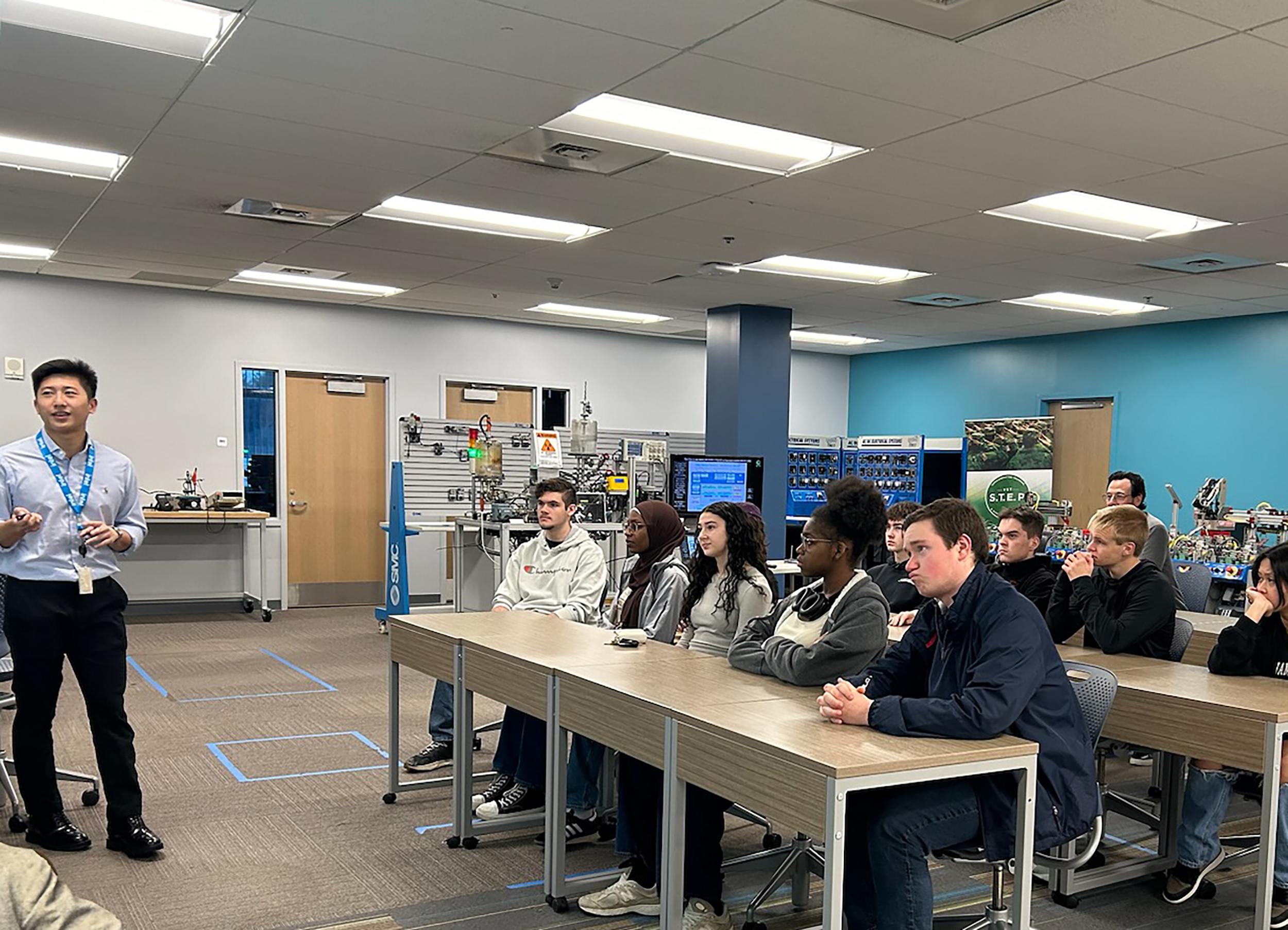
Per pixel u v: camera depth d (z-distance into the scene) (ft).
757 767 7.66
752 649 10.26
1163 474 31.96
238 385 30.68
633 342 37.70
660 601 12.94
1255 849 11.46
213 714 18.10
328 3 10.55
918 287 26.91
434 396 33.81
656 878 10.39
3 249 24.11
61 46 11.82
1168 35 10.84
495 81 12.66
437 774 14.69
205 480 30.27
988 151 15.05
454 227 20.94
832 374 42.37
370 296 29.96
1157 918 10.78
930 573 8.64
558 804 10.43
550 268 25.14
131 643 25.05
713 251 22.75
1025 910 7.85
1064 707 8.43
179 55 12.02
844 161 15.71
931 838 7.80
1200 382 31.07
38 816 11.51
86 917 3.14
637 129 14.71
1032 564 14.35
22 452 11.14
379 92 13.08
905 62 11.79
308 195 18.43
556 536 15.17
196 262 25.08
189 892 10.62
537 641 11.94
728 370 30.66
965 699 7.81
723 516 11.91
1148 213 19.12
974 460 33.76
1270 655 11.09
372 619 29.48
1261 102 12.75
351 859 11.66
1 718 16.97
